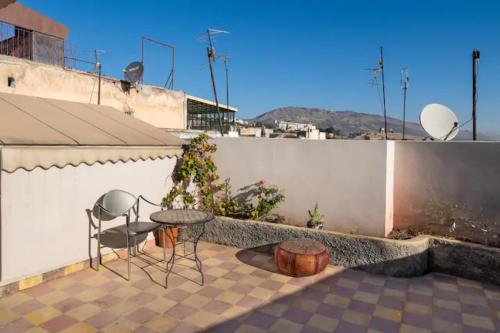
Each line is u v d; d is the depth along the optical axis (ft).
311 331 17.89
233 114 112.98
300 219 30.07
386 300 21.12
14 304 20.03
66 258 24.03
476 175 24.58
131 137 28.02
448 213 25.79
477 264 23.44
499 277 22.74
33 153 20.59
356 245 25.45
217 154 33.94
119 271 25.08
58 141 22.02
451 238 25.38
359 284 23.29
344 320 18.93
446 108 34.65
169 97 63.31
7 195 20.68
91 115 31.35
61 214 23.50
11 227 20.94
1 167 19.51
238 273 25.09
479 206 24.53
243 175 32.68
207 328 18.04
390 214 27.40
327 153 28.63
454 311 19.84
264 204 30.19
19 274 21.49
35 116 25.96
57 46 53.98
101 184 25.95
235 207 31.89
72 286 22.52
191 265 26.50
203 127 101.65
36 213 22.13
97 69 52.54
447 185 25.76
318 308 20.18
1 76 36.11
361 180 27.25
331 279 24.06
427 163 26.50
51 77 41.27
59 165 21.99
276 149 30.94
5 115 24.34
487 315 19.42
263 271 25.48
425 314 19.53
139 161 28.86
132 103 55.16
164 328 18.01
